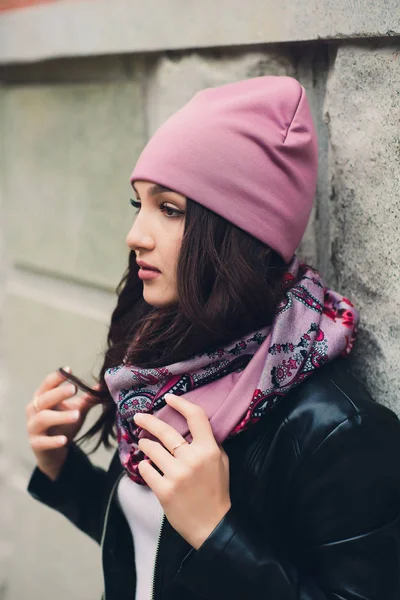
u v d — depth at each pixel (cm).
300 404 101
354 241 118
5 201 200
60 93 174
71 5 161
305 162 107
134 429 112
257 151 103
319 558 98
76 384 125
